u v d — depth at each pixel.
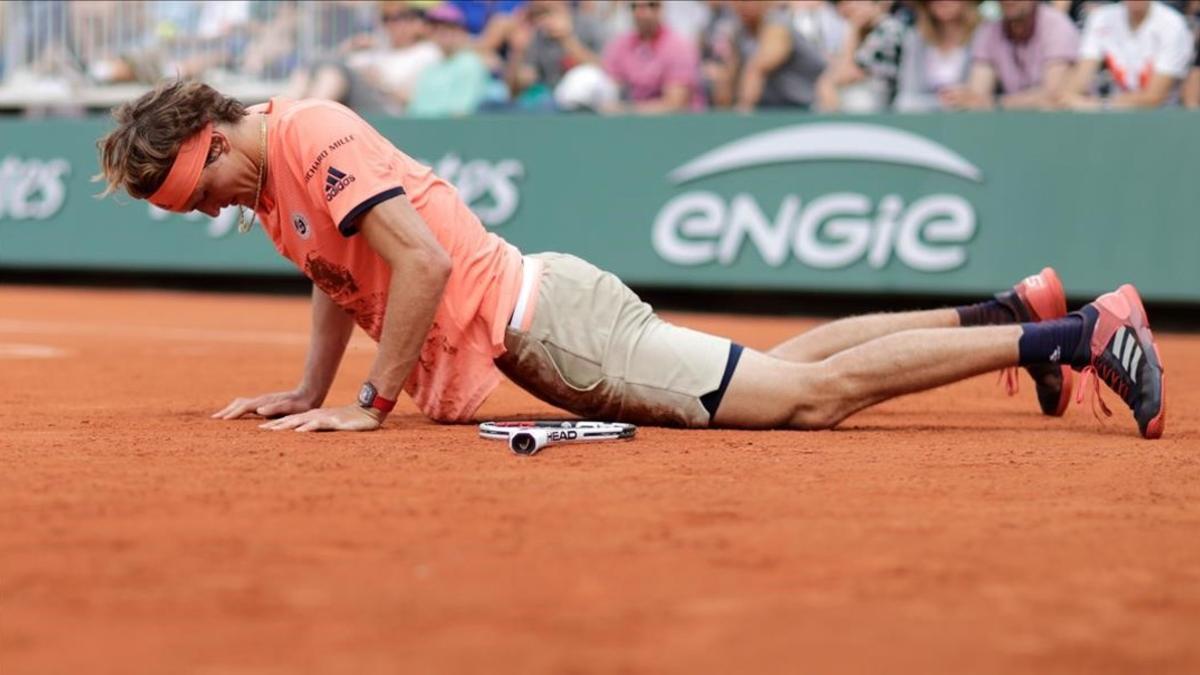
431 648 3.15
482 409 8.44
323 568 3.91
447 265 6.71
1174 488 5.50
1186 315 17.28
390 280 6.80
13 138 22.97
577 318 7.02
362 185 6.57
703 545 4.25
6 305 19.38
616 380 7.04
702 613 3.48
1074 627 3.40
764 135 17.97
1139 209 16.33
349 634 3.26
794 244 17.81
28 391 9.27
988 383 10.41
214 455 6.04
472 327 6.99
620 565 3.98
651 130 18.62
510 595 3.63
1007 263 16.88
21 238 22.86
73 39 23.16
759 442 6.66
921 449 6.54
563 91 19.64
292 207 6.80
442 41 20.39
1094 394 7.25
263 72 21.92
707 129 18.30
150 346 13.28
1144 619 3.48
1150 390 6.93
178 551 4.10
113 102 22.92
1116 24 16.67
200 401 8.75
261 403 7.58
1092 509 5.00
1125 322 6.93
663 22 19.11
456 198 7.07
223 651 3.12
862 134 17.47
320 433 6.76
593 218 18.98
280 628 3.31
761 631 3.32
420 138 20.09
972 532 4.53
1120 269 16.44
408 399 8.55
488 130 19.62
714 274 18.28
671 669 3.01
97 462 5.83
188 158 6.57
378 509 4.78
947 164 17.08
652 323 7.18
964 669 3.05
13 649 3.13
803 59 18.19
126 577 3.79
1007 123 16.83
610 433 6.61
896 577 3.88
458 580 3.79
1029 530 4.58
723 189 18.23
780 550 4.20
